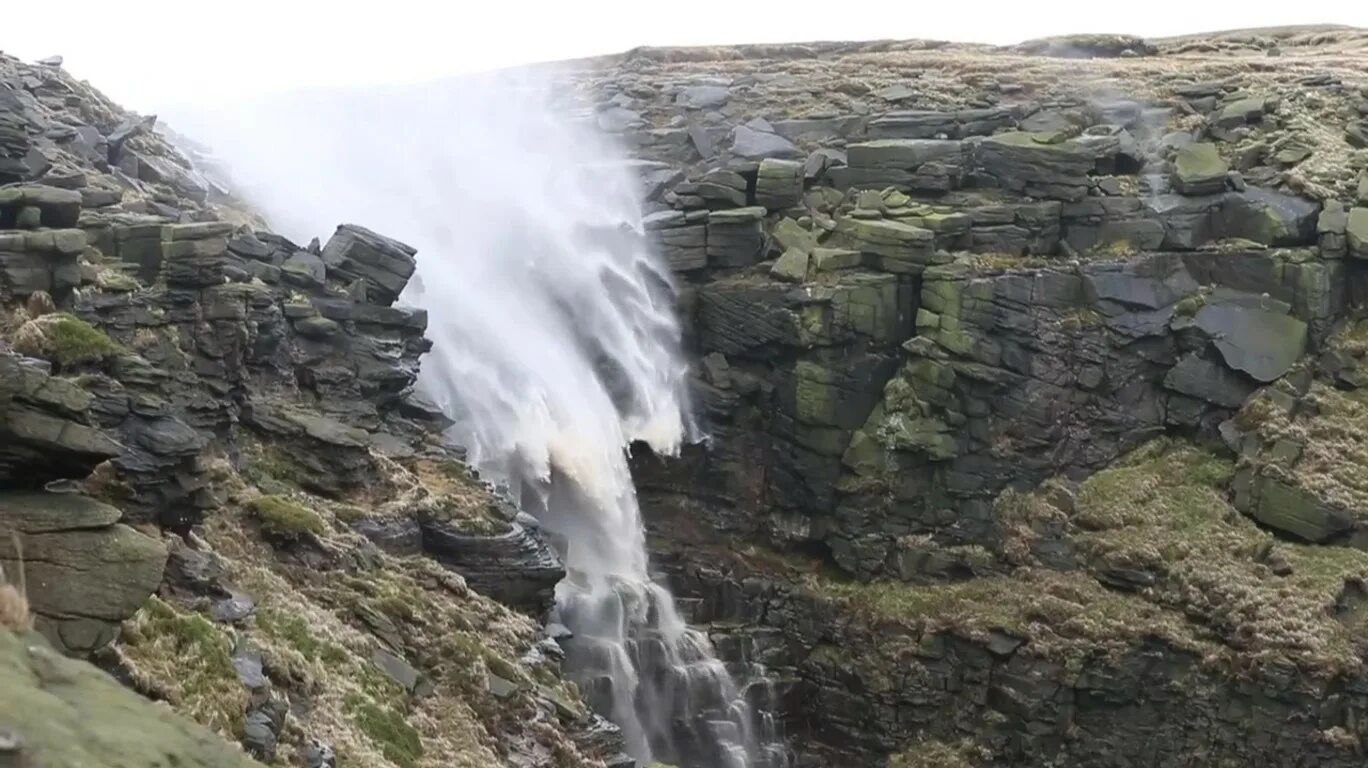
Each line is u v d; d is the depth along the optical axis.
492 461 54.56
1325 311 60.81
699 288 62.44
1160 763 53.47
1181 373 59.97
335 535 34.69
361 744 26.92
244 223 47.69
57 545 20.64
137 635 23.64
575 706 35.00
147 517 29.08
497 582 38.59
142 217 39.38
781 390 60.94
